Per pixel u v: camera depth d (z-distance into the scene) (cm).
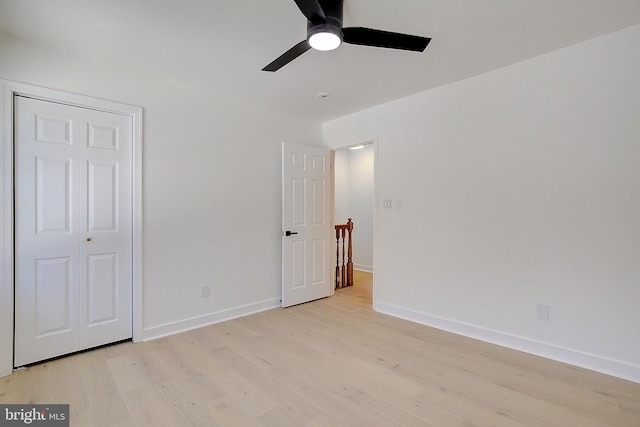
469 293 293
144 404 192
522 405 191
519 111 261
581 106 233
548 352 249
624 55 215
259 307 365
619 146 219
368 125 375
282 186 377
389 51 239
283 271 377
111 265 271
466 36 220
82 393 203
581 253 234
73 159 252
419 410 187
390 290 355
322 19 163
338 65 262
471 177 290
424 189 323
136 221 278
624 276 218
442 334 298
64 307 250
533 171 255
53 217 244
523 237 261
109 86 263
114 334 273
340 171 622
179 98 302
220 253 332
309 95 332
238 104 345
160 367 236
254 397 200
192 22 205
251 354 258
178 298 304
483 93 281
